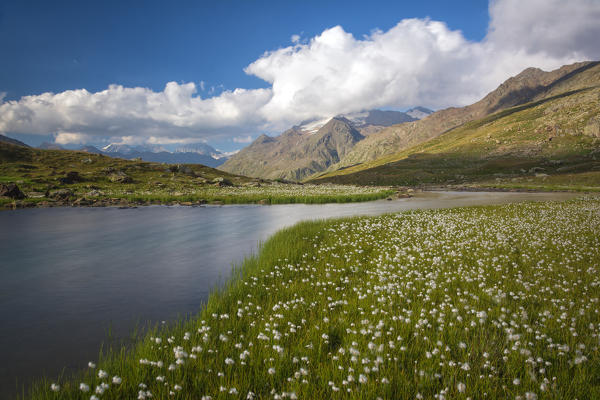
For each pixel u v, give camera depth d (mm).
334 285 9156
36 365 5754
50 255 15297
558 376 4625
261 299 8375
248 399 4105
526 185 102500
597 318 6719
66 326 7457
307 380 4520
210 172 111250
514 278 9789
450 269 10844
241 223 26688
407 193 71750
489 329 6242
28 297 9516
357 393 4195
